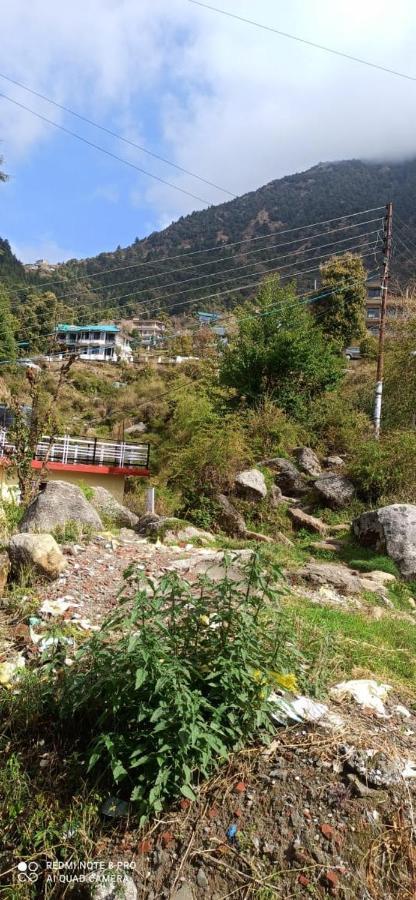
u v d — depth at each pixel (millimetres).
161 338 56969
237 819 3150
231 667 3328
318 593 8438
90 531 8516
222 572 7086
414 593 10227
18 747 3562
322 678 4355
